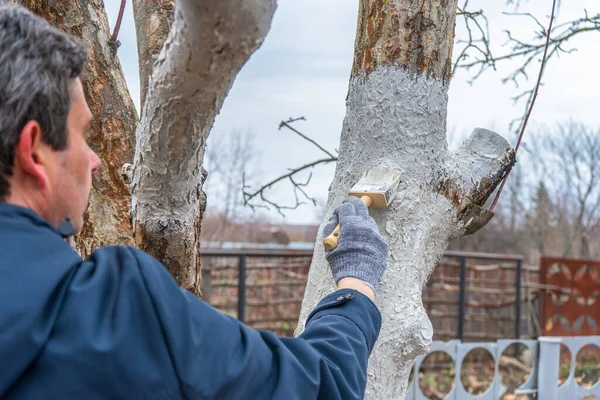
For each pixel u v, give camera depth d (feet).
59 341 2.53
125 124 6.41
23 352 2.43
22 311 2.47
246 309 21.25
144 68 5.81
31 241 2.66
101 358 2.53
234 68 3.20
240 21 2.89
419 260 5.28
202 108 3.51
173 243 4.74
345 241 4.09
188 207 4.61
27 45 2.68
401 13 5.25
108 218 6.35
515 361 23.66
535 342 11.53
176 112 3.56
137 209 4.63
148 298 2.72
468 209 5.48
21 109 2.62
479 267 23.94
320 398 3.16
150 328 2.67
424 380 21.29
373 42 5.36
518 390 11.44
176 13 3.01
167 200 4.48
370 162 5.32
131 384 2.56
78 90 2.93
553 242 41.75
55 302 2.61
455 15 5.49
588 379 21.20
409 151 5.28
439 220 5.40
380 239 4.13
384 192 4.95
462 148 5.68
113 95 6.35
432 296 23.27
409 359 5.14
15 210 2.70
